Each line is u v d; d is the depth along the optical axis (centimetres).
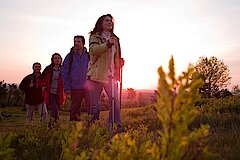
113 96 570
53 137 512
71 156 153
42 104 934
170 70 108
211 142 475
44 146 471
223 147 446
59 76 859
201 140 115
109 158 149
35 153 422
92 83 604
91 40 600
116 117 577
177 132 108
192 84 107
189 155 117
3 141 144
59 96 860
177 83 108
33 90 930
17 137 569
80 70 763
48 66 856
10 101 6109
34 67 937
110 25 611
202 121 839
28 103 939
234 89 3366
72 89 758
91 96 606
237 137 512
